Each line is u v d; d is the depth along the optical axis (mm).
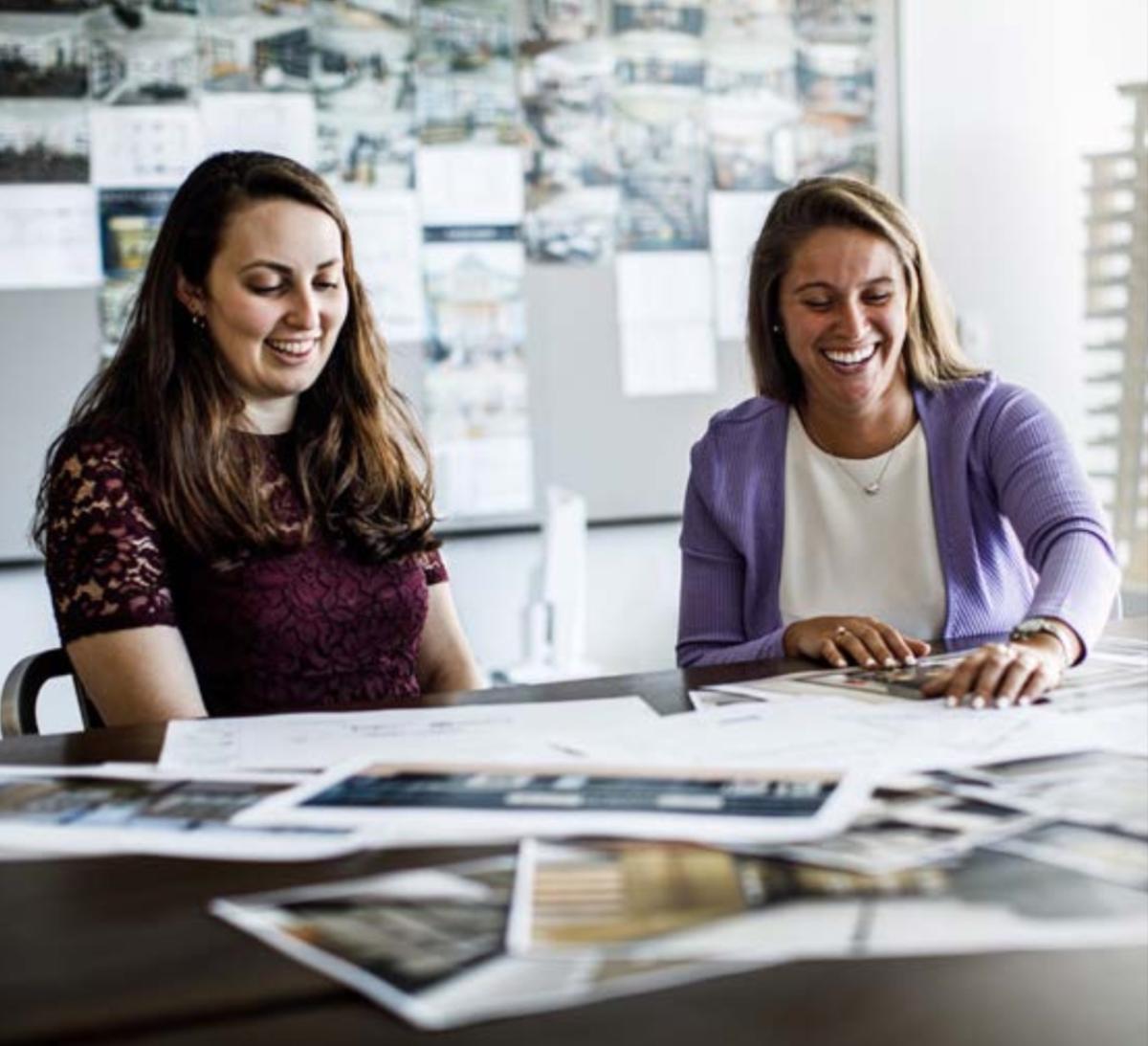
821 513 1807
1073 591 1480
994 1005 626
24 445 2881
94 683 1510
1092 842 820
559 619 3090
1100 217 3367
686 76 3312
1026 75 3475
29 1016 643
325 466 1683
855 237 1733
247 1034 620
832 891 750
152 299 1653
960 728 1122
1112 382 3357
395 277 3119
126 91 2910
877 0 3436
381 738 1160
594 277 3275
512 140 3193
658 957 674
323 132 3051
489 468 3209
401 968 669
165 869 834
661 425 3348
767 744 1086
